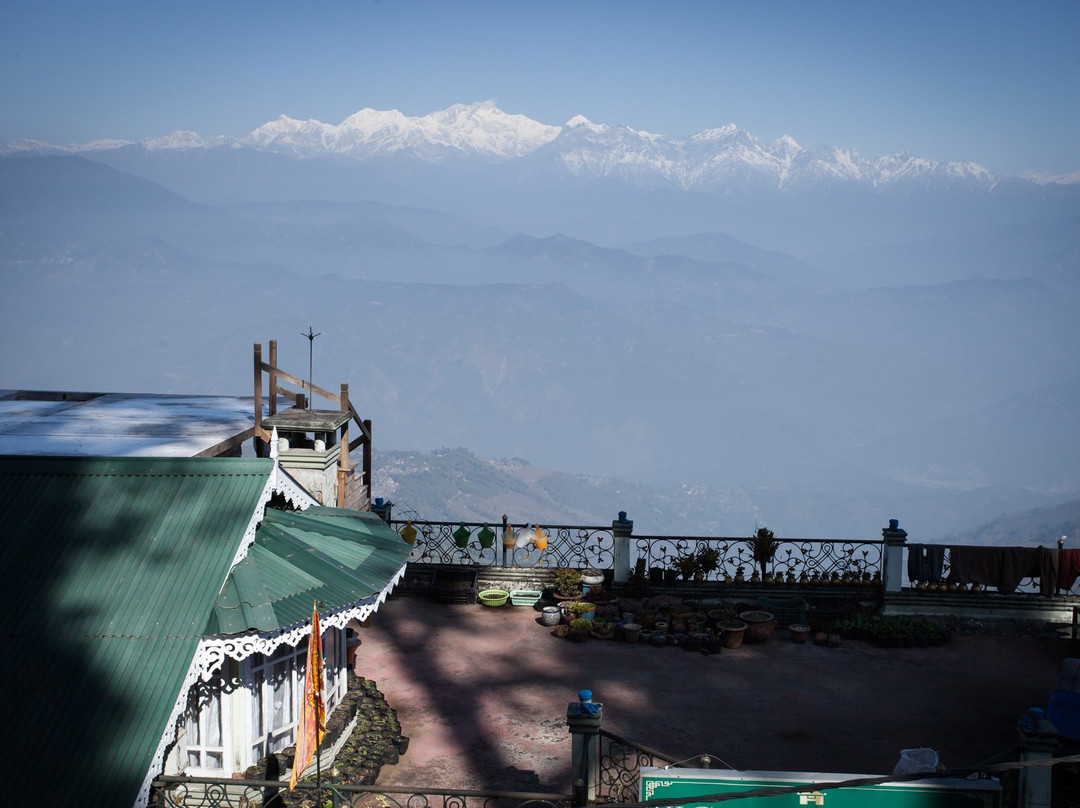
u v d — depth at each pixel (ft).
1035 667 61.16
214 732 41.09
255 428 58.34
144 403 70.59
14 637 35.35
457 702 55.06
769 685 57.77
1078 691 46.57
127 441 55.47
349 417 61.67
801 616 67.67
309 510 48.16
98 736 32.63
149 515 40.04
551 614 67.15
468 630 66.69
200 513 40.01
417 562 74.95
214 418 63.82
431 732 51.21
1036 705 55.21
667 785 31.60
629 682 58.03
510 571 72.84
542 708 54.29
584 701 35.76
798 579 69.41
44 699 33.53
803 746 49.57
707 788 31.42
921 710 54.34
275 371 59.88
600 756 35.91
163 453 52.26
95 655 34.91
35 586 37.11
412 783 45.55
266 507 45.55
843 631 66.08
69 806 31.01
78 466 41.78
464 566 73.41
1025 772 33.27
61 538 39.01
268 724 42.24
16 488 41.01
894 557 67.36
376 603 42.55
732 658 62.18
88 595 36.88
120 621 36.01
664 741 50.01
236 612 36.50
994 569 67.05
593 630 65.05
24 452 52.26
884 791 31.14
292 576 39.88
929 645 64.69
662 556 71.67
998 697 56.34
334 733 46.09
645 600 68.28
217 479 41.32
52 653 34.86
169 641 35.42
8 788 31.40
